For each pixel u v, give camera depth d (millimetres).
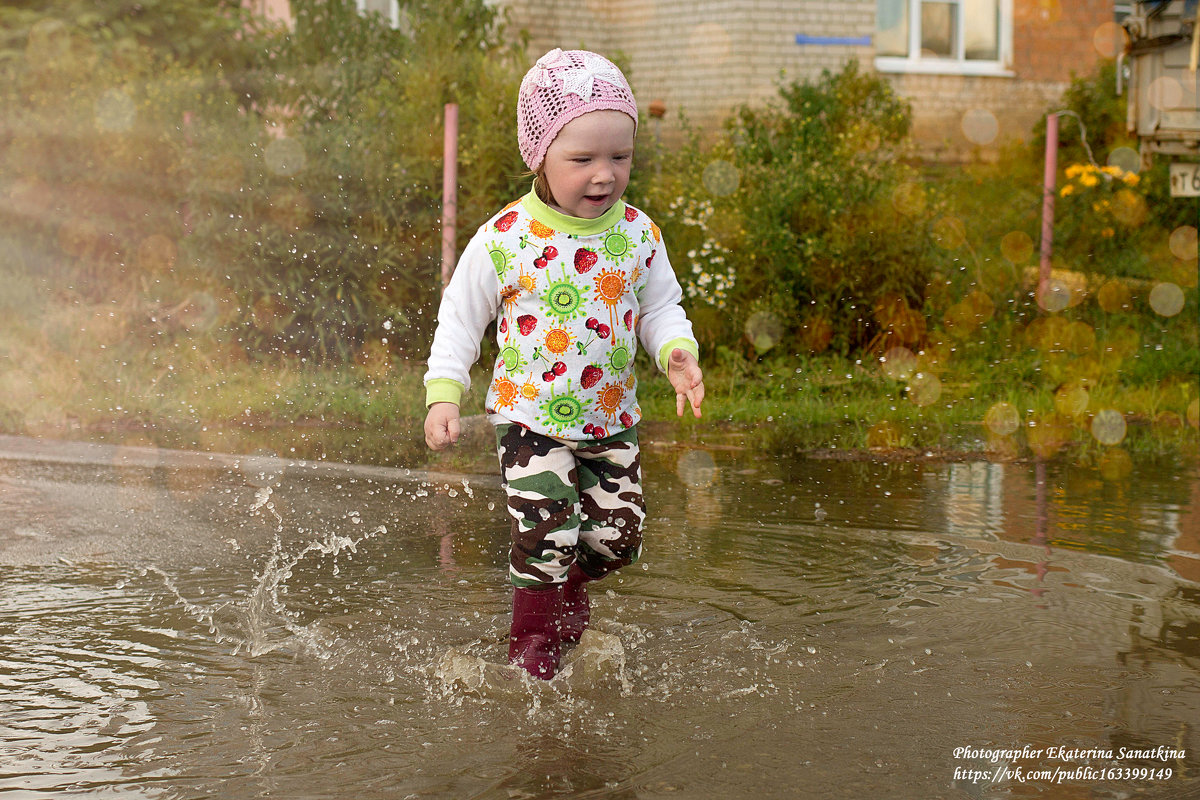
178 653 2805
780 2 11828
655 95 12422
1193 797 2004
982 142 12547
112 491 4699
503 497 4672
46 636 2924
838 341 7707
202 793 2031
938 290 7883
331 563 3666
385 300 7574
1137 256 9352
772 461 5387
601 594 3307
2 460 5238
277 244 7547
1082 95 12141
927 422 6320
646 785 2047
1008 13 12695
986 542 3881
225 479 4945
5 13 10102
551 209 2818
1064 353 7504
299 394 6715
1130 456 5469
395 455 5449
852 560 3662
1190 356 7410
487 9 9258
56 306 7797
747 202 8016
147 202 8180
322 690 2555
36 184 8320
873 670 2660
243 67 10484
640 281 2910
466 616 3127
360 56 9242
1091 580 3414
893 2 12469
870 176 8469
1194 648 2809
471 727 2330
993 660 2727
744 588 3367
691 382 2883
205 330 7496
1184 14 8547
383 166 7664
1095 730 2307
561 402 2805
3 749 2225
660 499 4570
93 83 8812
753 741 2250
